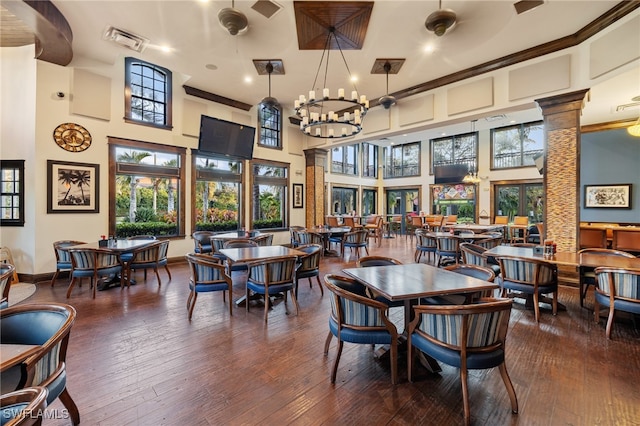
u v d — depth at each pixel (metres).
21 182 5.06
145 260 4.73
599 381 2.24
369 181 14.52
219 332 3.13
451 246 5.76
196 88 6.77
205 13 3.99
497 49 4.87
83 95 5.42
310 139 9.34
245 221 7.99
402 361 2.55
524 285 3.47
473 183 11.70
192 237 6.92
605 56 4.09
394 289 2.27
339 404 2.01
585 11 3.93
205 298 4.27
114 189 5.81
